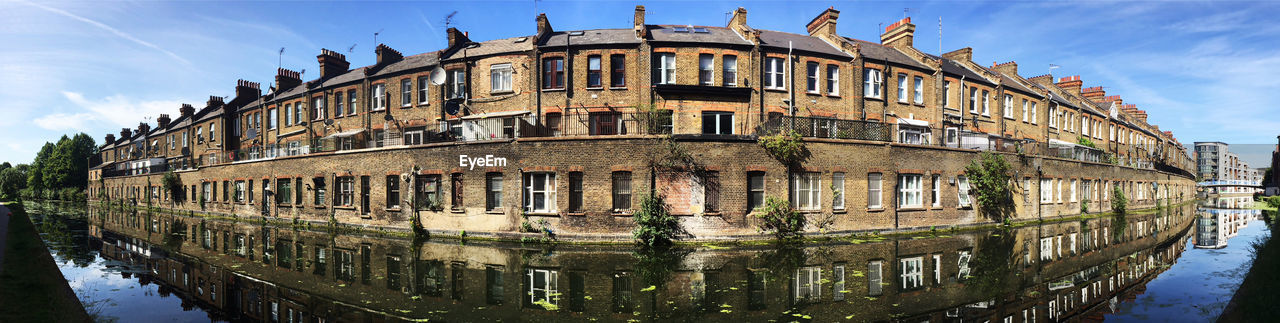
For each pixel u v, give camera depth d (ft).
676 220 53.52
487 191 57.98
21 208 31.35
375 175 66.49
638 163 54.03
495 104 74.23
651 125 61.36
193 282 36.32
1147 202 116.88
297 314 27.89
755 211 55.06
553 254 46.62
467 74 76.18
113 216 103.45
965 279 35.60
